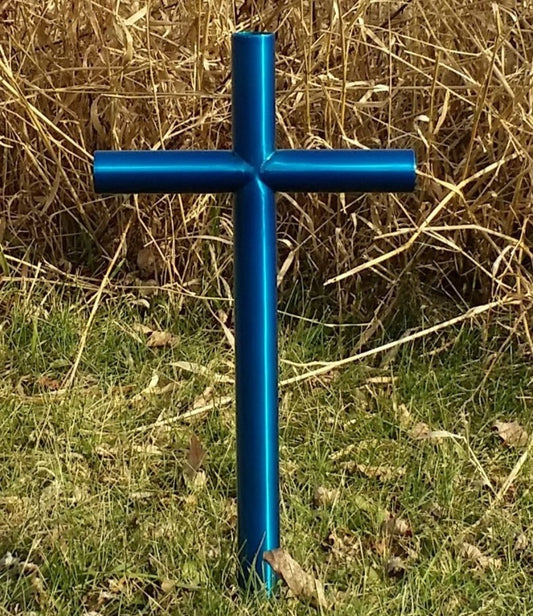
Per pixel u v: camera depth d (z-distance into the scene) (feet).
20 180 8.75
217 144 8.56
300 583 5.34
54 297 8.30
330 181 4.99
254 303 5.08
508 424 7.02
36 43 8.50
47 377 7.63
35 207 8.62
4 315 8.22
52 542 5.82
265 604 5.30
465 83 8.29
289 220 8.66
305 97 8.18
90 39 8.52
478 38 8.26
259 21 8.26
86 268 8.81
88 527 5.98
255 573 5.35
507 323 8.05
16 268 8.49
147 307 8.38
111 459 6.66
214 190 5.02
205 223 8.55
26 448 6.70
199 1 7.97
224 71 8.34
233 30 8.30
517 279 7.58
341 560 5.78
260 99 4.94
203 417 7.12
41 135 8.04
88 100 8.56
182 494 6.36
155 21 8.14
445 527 6.09
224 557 5.66
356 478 6.47
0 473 6.48
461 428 7.04
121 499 6.22
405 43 8.38
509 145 7.82
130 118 8.46
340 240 8.31
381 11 8.50
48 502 6.15
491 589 5.61
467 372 7.64
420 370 7.63
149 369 7.64
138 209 8.21
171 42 8.22
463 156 8.45
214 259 8.31
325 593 5.51
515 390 7.41
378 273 8.18
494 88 8.14
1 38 8.54
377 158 4.99
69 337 7.92
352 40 8.04
